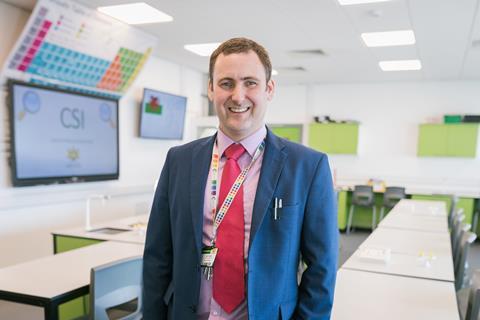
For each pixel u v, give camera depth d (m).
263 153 1.08
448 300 1.92
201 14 4.17
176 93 6.94
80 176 4.71
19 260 4.09
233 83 1.02
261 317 0.97
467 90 7.27
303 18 4.21
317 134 7.88
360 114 7.97
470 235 2.93
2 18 3.85
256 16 4.18
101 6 4.02
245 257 1.01
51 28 3.88
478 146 7.16
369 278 2.25
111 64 4.84
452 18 4.02
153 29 4.79
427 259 2.54
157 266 1.22
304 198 1.03
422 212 4.89
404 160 7.68
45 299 1.89
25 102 3.94
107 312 2.08
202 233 1.06
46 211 4.39
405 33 4.65
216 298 1.03
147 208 5.70
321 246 1.03
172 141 6.92
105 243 3.00
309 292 1.04
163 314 1.22
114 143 5.26
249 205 1.04
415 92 7.58
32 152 4.05
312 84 8.23
